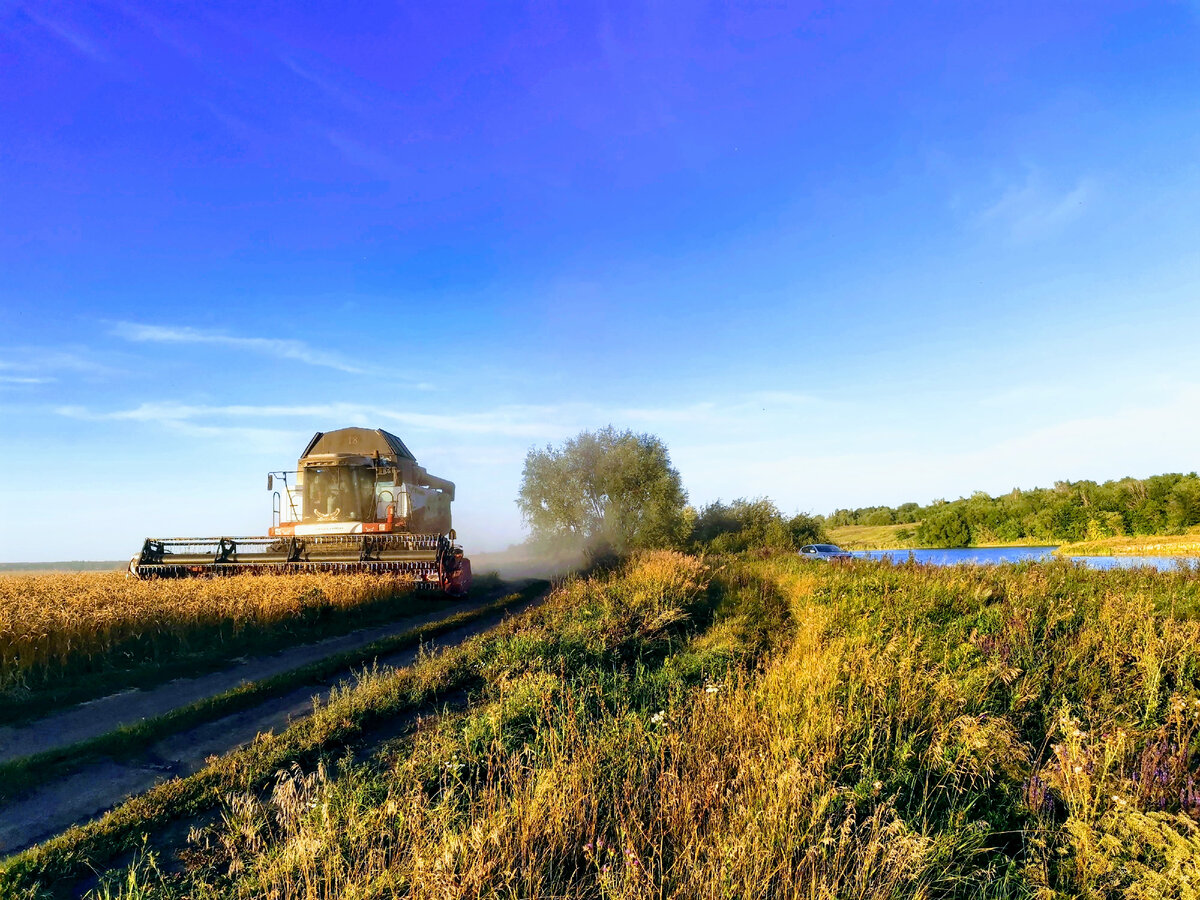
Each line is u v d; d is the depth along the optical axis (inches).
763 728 248.8
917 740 253.1
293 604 528.7
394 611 611.8
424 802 212.2
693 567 728.3
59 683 364.8
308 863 174.2
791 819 183.5
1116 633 371.6
